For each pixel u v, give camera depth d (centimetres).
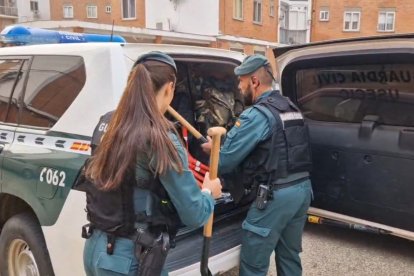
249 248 256
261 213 250
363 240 412
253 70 258
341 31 2750
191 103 340
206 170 285
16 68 292
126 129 163
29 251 271
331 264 363
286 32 2816
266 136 244
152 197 168
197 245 254
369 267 357
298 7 2827
